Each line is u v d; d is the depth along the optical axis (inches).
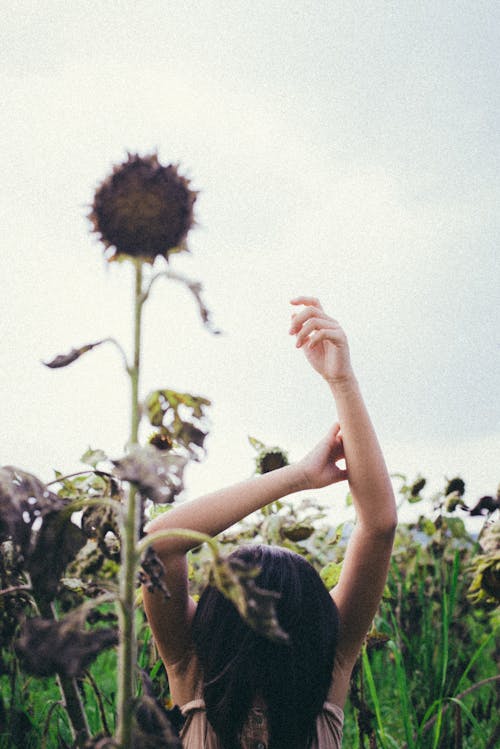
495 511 117.1
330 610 81.1
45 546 54.4
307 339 77.3
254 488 79.0
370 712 113.8
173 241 47.1
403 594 157.6
